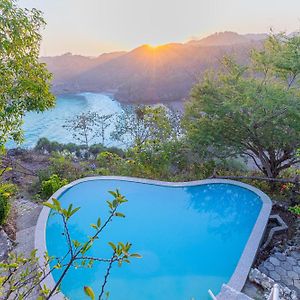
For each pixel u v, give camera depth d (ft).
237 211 30.45
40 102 21.50
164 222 29.32
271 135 34.81
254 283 19.61
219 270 22.74
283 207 30.89
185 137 43.88
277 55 34.50
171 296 20.20
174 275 22.18
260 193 31.50
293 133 33.86
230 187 34.14
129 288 20.77
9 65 19.38
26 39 19.70
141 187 35.81
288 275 21.17
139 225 28.76
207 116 39.45
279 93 32.12
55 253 23.90
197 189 34.83
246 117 35.06
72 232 27.30
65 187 34.83
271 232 26.14
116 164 47.39
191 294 20.33
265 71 36.76
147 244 25.93
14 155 60.54
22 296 7.12
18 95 20.07
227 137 38.29
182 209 31.48
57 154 55.52
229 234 27.14
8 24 17.54
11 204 31.30
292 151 36.32
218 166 43.37
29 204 32.60
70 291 20.21
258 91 33.96
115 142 90.17
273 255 23.31
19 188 39.24
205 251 24.95
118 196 7.29
